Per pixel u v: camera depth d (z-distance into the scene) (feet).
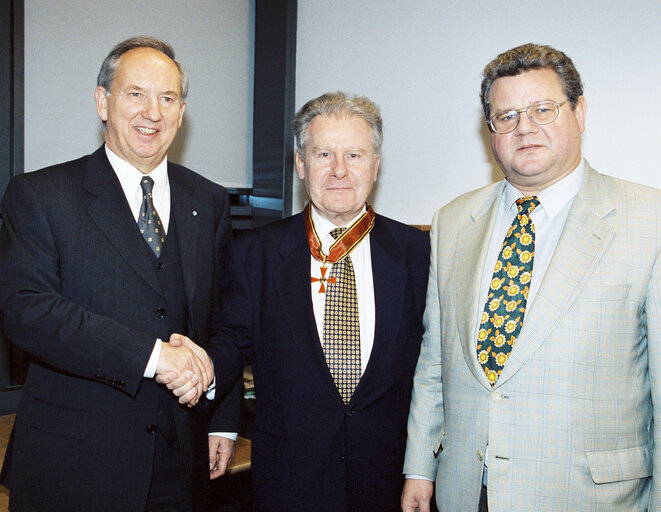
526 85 4.42
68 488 4.75
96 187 4.98
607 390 4.23
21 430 4.94
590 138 7.49
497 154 4.66
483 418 4.57
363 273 5.36
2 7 7.41
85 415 4.80
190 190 5.58
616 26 7.20
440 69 8.44
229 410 5.91
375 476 5.07
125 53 5.10
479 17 8.08
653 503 4.19
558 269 4.33
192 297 5.23
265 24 9.57
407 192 8.91
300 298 5.18
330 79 9.36
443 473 4.87
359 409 5.01
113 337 4.63
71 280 4.83
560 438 4.25
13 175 7.68
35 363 5.07
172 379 4.71
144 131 5.00
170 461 5.19
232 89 9.69
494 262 4.79
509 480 4.35
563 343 4.25
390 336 5.18
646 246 4.21
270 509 5.02
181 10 9.03
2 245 4.87
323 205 5.19
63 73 8.07
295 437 5.00
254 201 10.06
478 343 4.63
